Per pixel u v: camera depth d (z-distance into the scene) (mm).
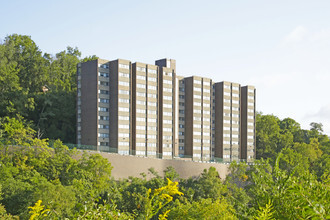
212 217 45094
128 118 133625
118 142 130250
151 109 139875
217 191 96375
